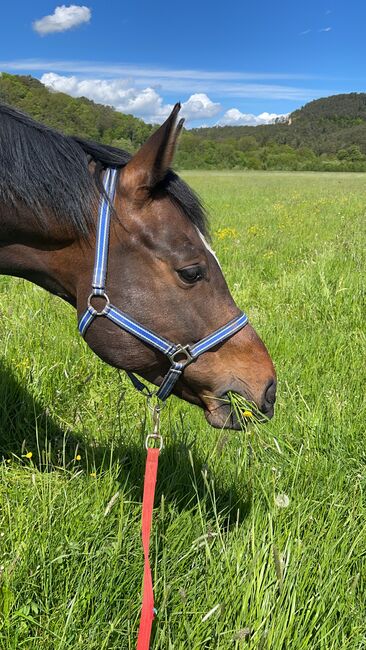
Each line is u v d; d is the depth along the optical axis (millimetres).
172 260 2197
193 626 2092
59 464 3256
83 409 3928
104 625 2117
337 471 3096
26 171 2223
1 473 3092
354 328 5547
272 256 9430
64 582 2266
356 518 2719
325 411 3709
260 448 3098
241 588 2154
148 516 2105
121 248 2215
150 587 1931
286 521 2582
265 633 1900
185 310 2244
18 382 3887
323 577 2283
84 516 2559
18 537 2400
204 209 2361
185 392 2447
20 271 2494
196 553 2465
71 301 2529
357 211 18531
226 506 2744
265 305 6398
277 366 4516
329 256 8117
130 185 2180
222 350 2326
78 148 2299
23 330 4668
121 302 2246
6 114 2328
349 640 2137
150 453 2217
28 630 2098
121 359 2332
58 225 2264
